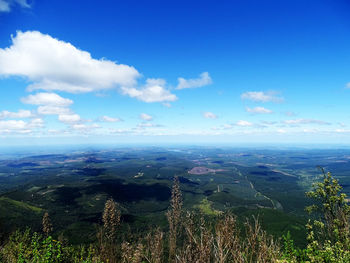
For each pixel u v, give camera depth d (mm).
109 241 12242
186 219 7352
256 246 6262
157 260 7199
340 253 8750
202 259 5715
